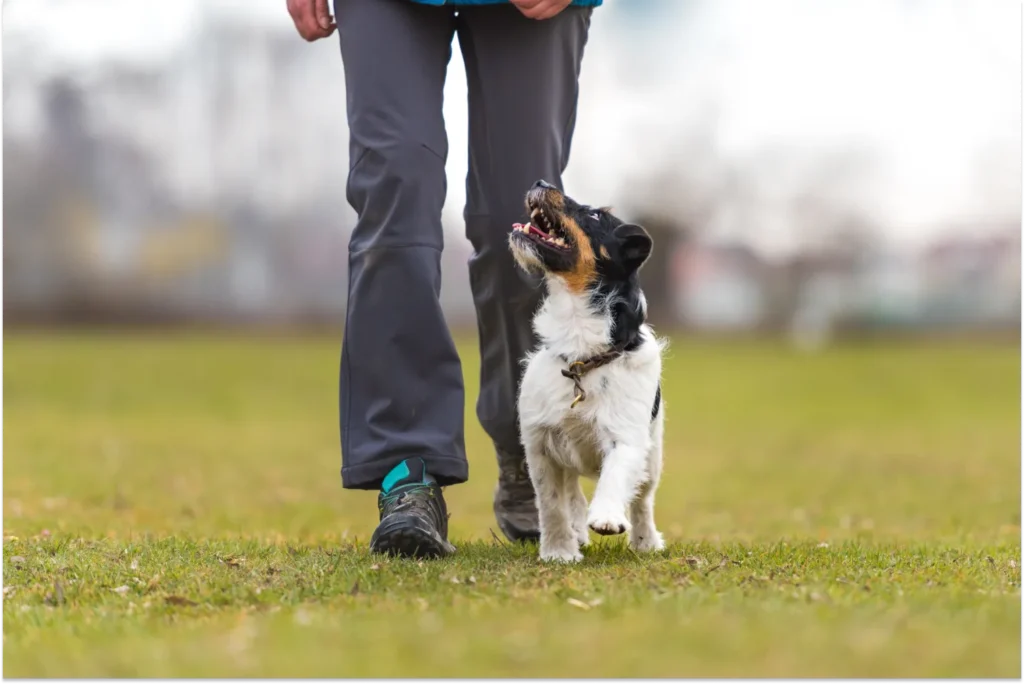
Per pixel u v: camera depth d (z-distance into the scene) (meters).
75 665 4.27
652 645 4.34
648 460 7.49
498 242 6.86
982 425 25.61
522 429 6.86
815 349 62.69
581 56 7.02
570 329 6.79
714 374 42.75
